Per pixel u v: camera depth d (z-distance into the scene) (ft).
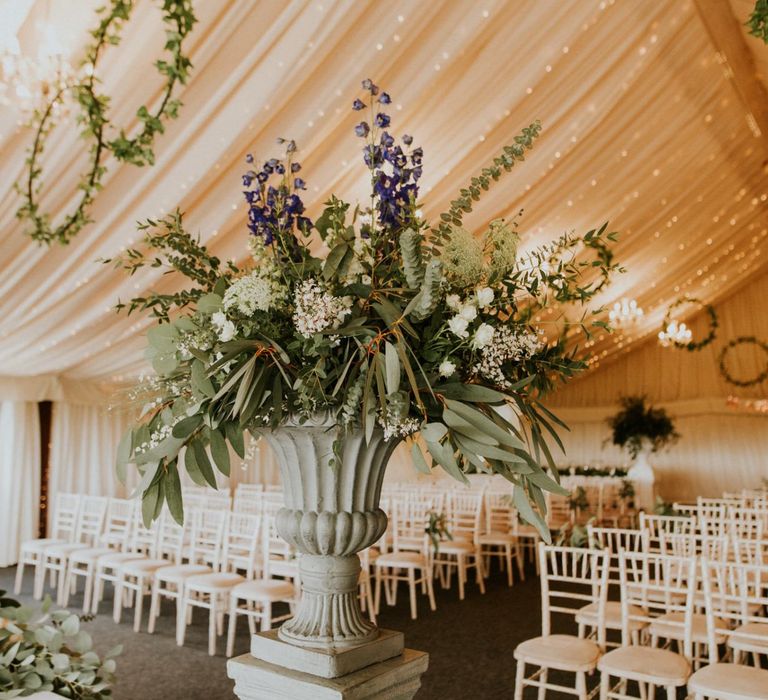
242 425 4.85
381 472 5.45
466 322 4.87
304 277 5.20
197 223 15.46
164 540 20.79
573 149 18.83
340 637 5.10
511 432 5.11
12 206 13.82
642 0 15.21
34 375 27.35
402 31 12.88
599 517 30.48
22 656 7.84
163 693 13.24
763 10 7.09
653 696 11.64
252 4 11.19
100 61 10.97
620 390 46.14
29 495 27.86
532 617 19.11
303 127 13.84
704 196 26.35
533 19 14.06
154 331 5.09
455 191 17.03
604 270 5.63
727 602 13.96
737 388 43.47
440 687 13.62
